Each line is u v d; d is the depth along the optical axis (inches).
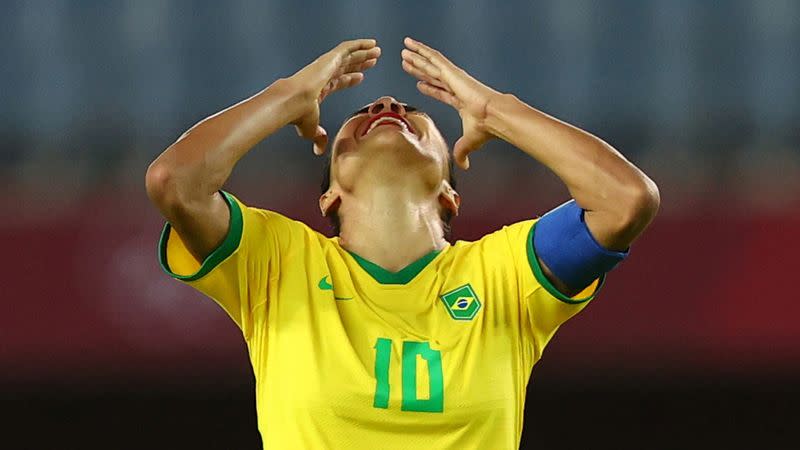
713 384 799.1
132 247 745.0
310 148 800.3
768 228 764.6
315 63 432.5
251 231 403.5
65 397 801.6
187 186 384.2
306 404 378.3
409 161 418.9
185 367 737.6
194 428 834.2
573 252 401.4
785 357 751.7
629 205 393.1
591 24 925.2
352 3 912.9
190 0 906.1
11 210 756.0
